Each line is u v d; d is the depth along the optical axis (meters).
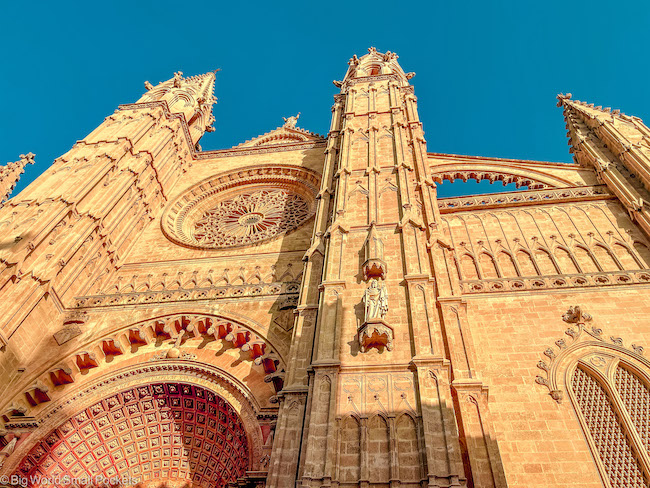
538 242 23.45
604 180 26.83
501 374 17.25
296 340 17.02
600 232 23.36
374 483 12.17
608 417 15.92
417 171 26.70
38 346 21.03
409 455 12.66
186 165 38.31
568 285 20.23
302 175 35.25
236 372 19.11
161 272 26.22
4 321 19.59
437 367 14.44
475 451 13.62
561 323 18.70
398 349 15.43
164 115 38.78
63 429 18.80
